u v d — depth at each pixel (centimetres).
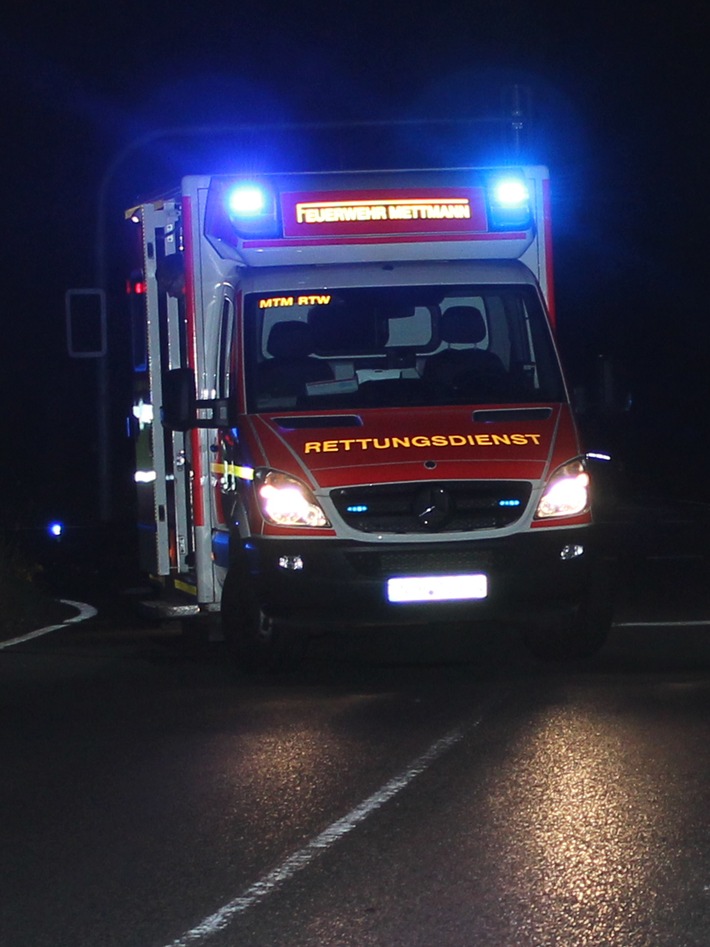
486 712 1363
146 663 1747
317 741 1267
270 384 1631
